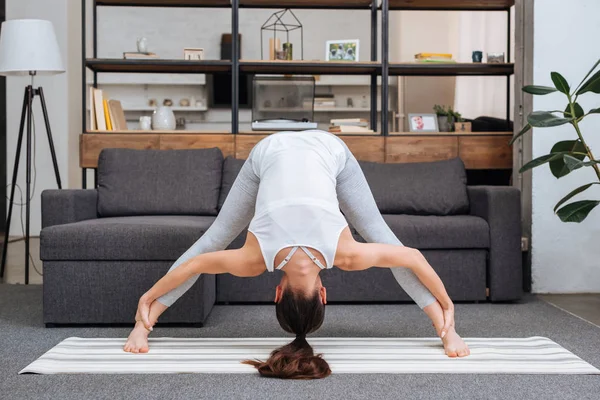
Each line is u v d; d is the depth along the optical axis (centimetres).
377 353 291
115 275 347
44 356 283
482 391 243
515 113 479
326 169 275
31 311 389
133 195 453
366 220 301
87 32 974
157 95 1081
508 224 414
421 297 296
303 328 257
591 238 455
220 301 411
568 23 452
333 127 541
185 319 346
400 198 456
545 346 303
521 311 392
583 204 390
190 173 462
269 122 526
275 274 409
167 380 255
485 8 570
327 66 535
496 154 519
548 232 455
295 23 1097
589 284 457
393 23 974
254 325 353
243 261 265
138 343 293
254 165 288
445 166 468
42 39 496
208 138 509
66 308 346
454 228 408
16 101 811
